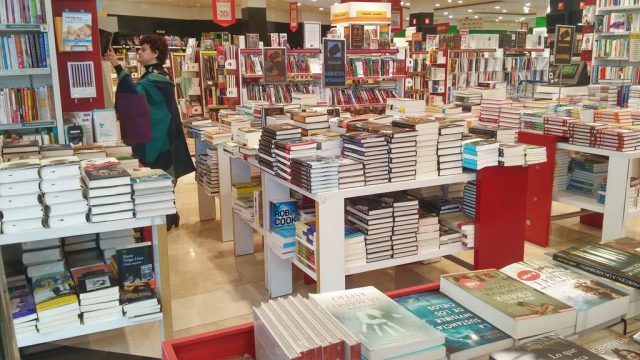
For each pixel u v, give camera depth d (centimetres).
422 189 388
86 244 296
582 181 474
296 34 2438
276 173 321
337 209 281
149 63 516
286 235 328
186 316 337
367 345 116
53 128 386
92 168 252
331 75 589
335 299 142
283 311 128
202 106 1016
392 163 294
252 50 761
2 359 88
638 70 746
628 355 122
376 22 1002
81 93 407
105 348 299
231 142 419
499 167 318
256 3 1680
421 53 1254
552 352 117
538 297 144
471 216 348
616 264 164
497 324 137
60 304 232
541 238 462
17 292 244
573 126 433
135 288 255
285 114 396
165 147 510
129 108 438
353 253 296
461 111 549
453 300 154
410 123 306
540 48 1276
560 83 629
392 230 305
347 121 356
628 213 409
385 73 878
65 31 384
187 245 479
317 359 110
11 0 352
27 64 367
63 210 229
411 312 144
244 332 139
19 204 222
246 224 444
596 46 798
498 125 515
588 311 140
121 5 1992
